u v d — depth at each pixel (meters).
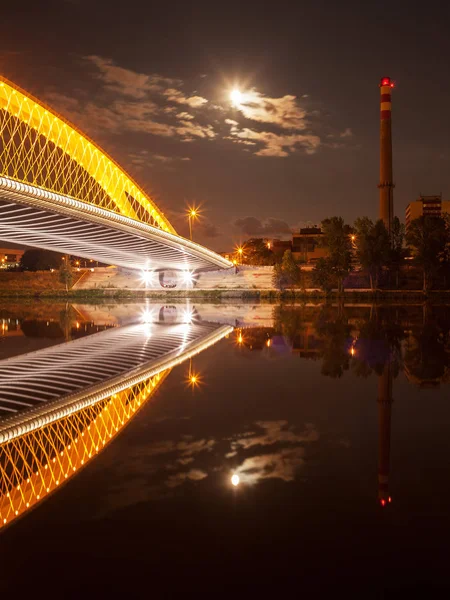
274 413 11.96
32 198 45.09
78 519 6.61
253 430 10.59
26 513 6.80
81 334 33.84
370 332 31.06
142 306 81.12
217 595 5.04
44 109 69.38
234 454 9.05
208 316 51.66
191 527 6.38
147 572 5.44
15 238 71.94
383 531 6.25
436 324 37.22
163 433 10.41
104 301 106.62
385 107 136.50
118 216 62.81
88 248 86.69
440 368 17.81
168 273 147.88
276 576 5.34
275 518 6.59
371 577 5.32
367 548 5.87
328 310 60.44
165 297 124.25
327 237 104.88
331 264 102.69
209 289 129.00
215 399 13.51
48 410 12.83
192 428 10.76
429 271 99.31
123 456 9.02
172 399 13.59
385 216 136.00
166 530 6.30
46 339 30.73
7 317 53.56
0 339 30.91
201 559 5.66
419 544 5.95
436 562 5.59
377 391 14.25
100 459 8.87
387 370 17.52
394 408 12.33
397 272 115.56
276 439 9.96
